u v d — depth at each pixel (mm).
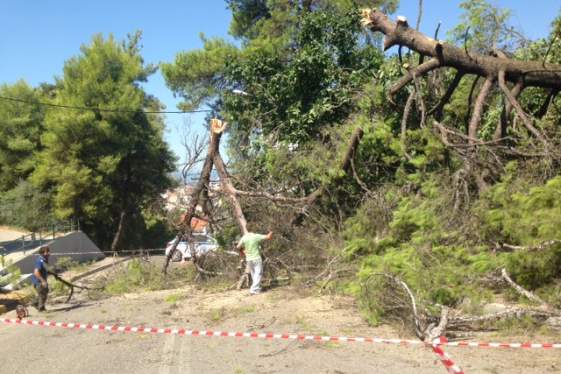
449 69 14945
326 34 18641
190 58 25609
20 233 34750
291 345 7797
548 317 7598
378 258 9406
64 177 30188
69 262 20656
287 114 17750
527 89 14789
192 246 14539
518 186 9820
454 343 6668
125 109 31734
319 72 17797
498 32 14383
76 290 14875
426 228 9852
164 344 8289
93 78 31547
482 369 6281
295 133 16953
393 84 14180
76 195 30859
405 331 8016
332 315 9578
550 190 8641
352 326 8711
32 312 12352
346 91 16828
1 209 32156
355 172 13172
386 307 8398
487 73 12688
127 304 12281
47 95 39469
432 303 8000
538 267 8234
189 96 27031
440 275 8398
